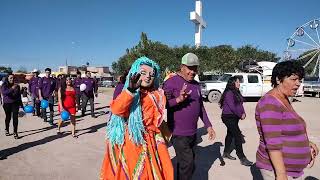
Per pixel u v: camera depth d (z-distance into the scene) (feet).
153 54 130.41
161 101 11.60
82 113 45.24
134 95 10.68
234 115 21.86
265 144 9.55
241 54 153.38
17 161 22.03
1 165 21.06
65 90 29.94
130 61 134.21
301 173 9.75
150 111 11.37
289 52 127.85
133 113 11.09
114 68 196.95
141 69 11.24
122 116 11.10
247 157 24.08
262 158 10.06
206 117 15.87
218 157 23.80
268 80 72.18
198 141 29.09
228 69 128.06
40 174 19.38
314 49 126.93
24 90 55.72
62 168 20.59
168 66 127.85
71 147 26.20
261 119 9.46
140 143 11.10
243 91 70.59
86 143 27.73
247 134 32.81
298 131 9.51
